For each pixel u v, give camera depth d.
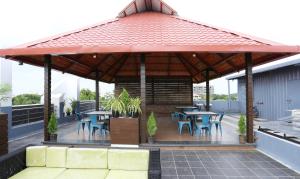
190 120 8.23
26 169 3.45
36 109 9.39
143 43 6.03
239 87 17.39
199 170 4.59
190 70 11.91
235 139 6.77
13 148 6.45
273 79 12.44
